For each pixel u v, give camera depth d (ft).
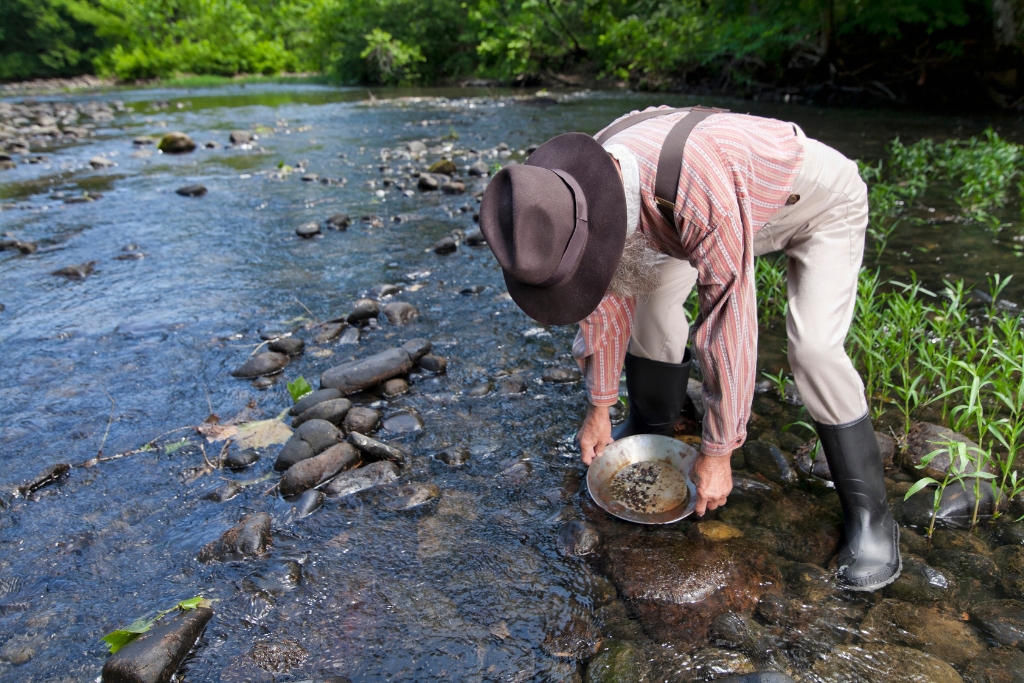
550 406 9.61
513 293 5.77
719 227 5.28
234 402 9.95
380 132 35.32
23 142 32.55
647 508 7.22
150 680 5.38
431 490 7.80
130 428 9.33
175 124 40.81
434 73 74.13
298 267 15.34
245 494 7.93
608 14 59.16
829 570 6.49
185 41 98.53
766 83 44.52
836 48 40.83
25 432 9.23
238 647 5.84
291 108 48.98
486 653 5.75
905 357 10.08
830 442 6.66
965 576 6.45
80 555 6.98
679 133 5.35
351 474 8.02
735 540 6.88
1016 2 33.27
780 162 5.70
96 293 14.06
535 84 62.69
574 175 5.34
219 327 12.39
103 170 26.89
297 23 105.81
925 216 17.65
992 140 23.27
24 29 104.73
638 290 6.13
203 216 19.67
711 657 5.59
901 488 7.72
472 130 34.71
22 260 16.15
